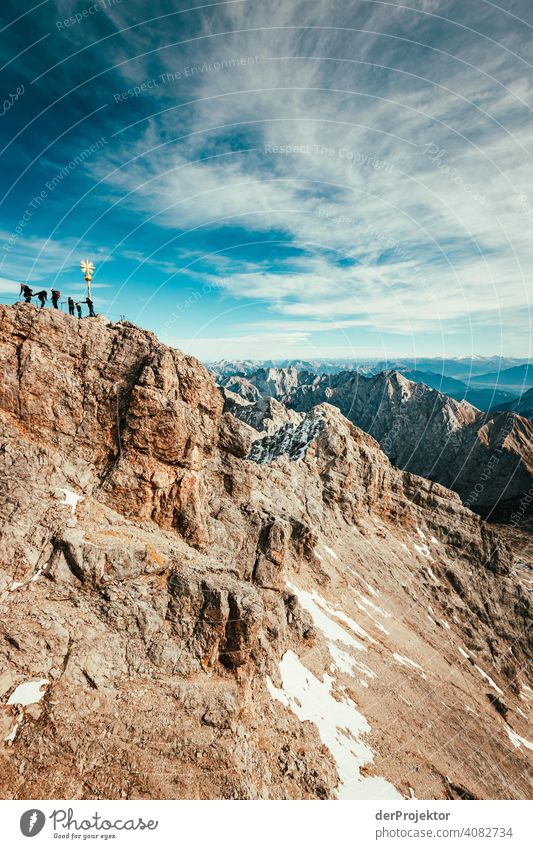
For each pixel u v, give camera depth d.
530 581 113.12
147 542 37.16
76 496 37.25
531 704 69.75
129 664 29.95
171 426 41.81
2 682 25.52
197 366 47.75
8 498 33.44
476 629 80.88
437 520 103.88
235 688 32.50
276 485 79.50
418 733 45.00
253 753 29.91
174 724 27.81
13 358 39.00
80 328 42.41
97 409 41.16
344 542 80.56
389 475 107.44
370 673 50.00
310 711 39.09
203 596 34.81
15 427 37.88
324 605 59.41
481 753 47.97
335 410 110.56
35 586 30.80
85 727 25.44
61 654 27.97
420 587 83.44
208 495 50.03
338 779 33.06
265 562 47.38
